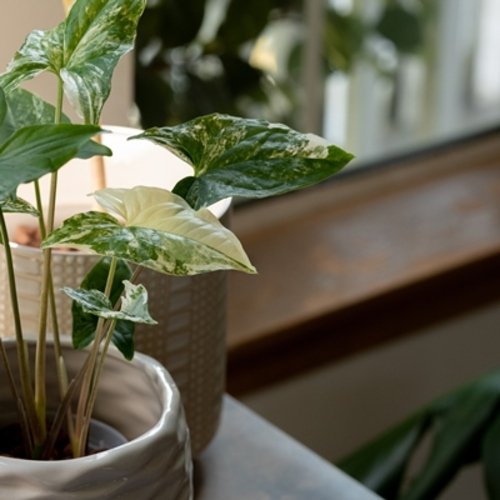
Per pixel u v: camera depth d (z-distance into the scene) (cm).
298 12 166
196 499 87
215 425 90
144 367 72
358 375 169
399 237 176
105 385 75
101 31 61
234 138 63
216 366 87
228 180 62
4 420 76
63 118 69
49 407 76
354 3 175
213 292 83
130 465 63
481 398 127
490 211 187
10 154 51
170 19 152
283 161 62
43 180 88
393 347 171
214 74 159
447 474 125
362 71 180
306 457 93
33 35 62
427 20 187
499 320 185
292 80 168
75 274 77
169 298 80
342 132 180
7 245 64
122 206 59
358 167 187
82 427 70
